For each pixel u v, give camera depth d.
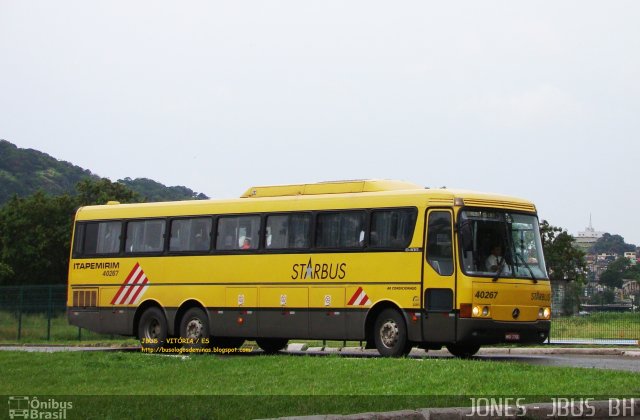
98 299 31.16
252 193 28.47
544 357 27.25
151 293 29.86
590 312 39.12
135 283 30.28
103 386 18.64
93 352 25.02
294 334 26.59
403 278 24.53
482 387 16.86
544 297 24.73
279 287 27.03
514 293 24.14
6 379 19.94
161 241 29.91
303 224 26.83
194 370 20.56
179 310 29.25
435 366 19.38
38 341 41.50
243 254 27.95
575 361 24.98
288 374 19.19
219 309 28.28
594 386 16.97
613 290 55.28
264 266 27.42
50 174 138.00
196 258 28.98
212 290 28.52
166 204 30.11
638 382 17.48
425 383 17.34
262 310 27.33
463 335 23.41
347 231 25.86
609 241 153.88
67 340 42.34
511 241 24.55
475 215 24.16
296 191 27.58
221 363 21.45
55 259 84.56
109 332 30.80
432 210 24.34
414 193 24.83
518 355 29.50
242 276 27.88
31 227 84.81
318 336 26.09
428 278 24.09
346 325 25.52
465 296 23.48
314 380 18.25
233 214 28.42
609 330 37.22
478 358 25.91
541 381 17.48
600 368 21.41
